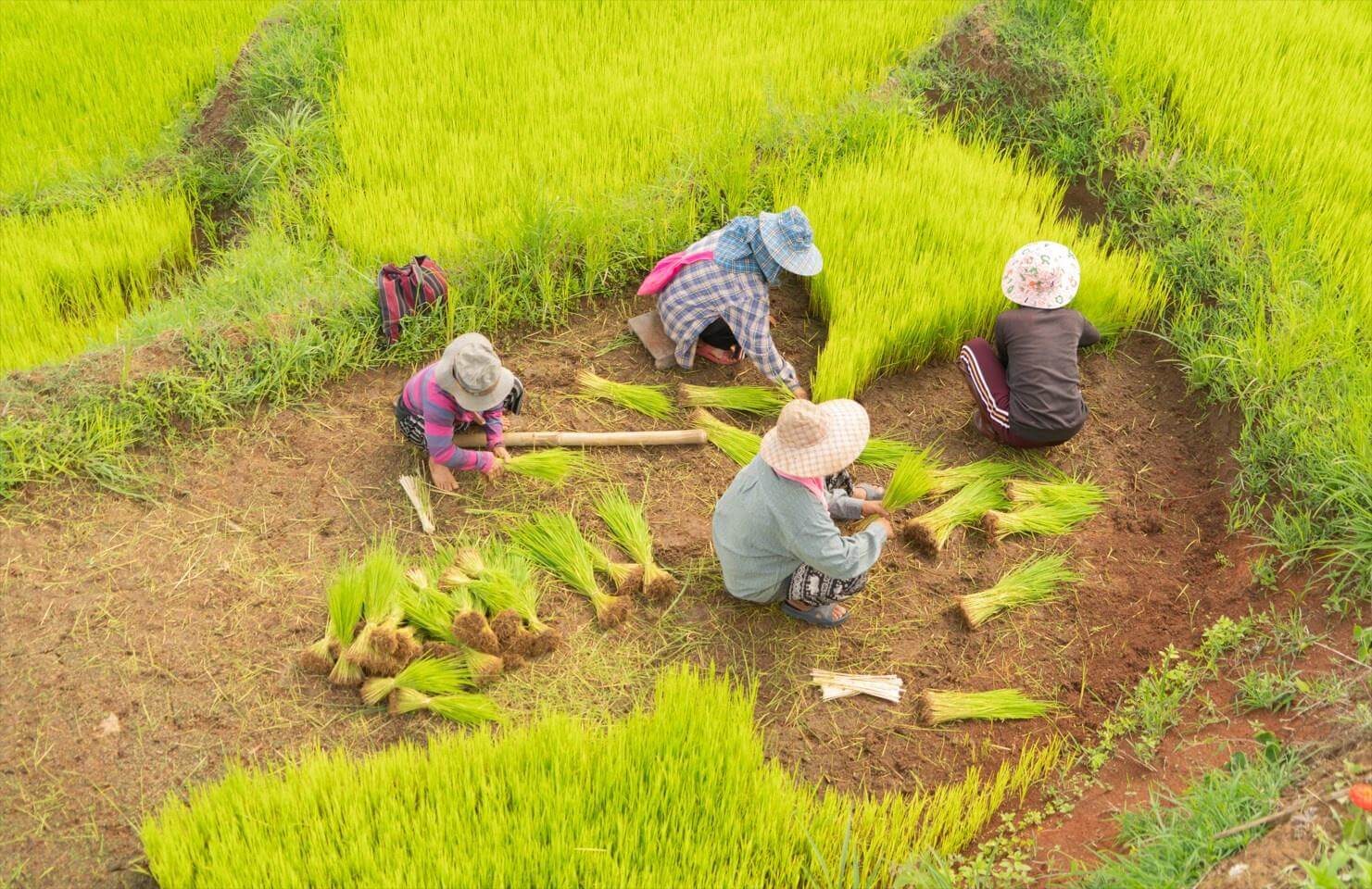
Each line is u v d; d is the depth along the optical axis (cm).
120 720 410
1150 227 647
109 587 451
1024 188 682
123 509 482
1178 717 432
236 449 516
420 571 457
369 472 512
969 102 757
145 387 511
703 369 579
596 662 447
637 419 549
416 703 418
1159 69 721
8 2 906
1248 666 441
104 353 524
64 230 670
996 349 538
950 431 555
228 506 491
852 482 503
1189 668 452
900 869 372
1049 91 728
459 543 484
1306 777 372
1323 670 420
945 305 575
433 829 370
